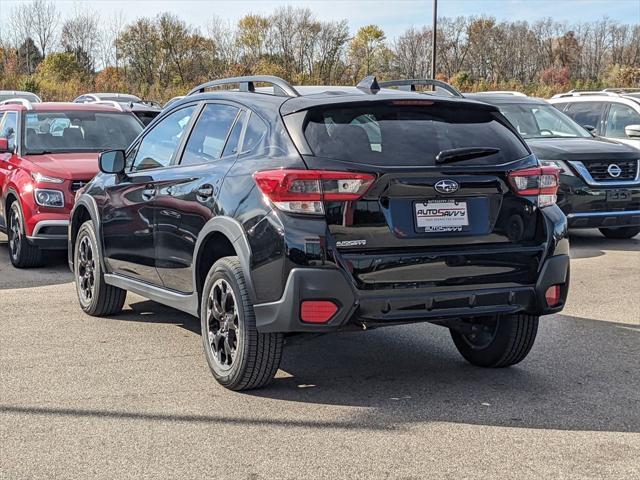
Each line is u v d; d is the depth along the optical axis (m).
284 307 4.43
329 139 4.56
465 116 4.95
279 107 4.84
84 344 6.02
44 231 8.80
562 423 4.41
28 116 10.06
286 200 4.43
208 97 5.70
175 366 5.47
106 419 4.46
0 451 4.02
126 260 6.29
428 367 5.50
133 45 48.53
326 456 3.96
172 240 5.55
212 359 5.06
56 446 4.09
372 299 4.43
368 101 4.72
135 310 7.17
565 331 6.45
